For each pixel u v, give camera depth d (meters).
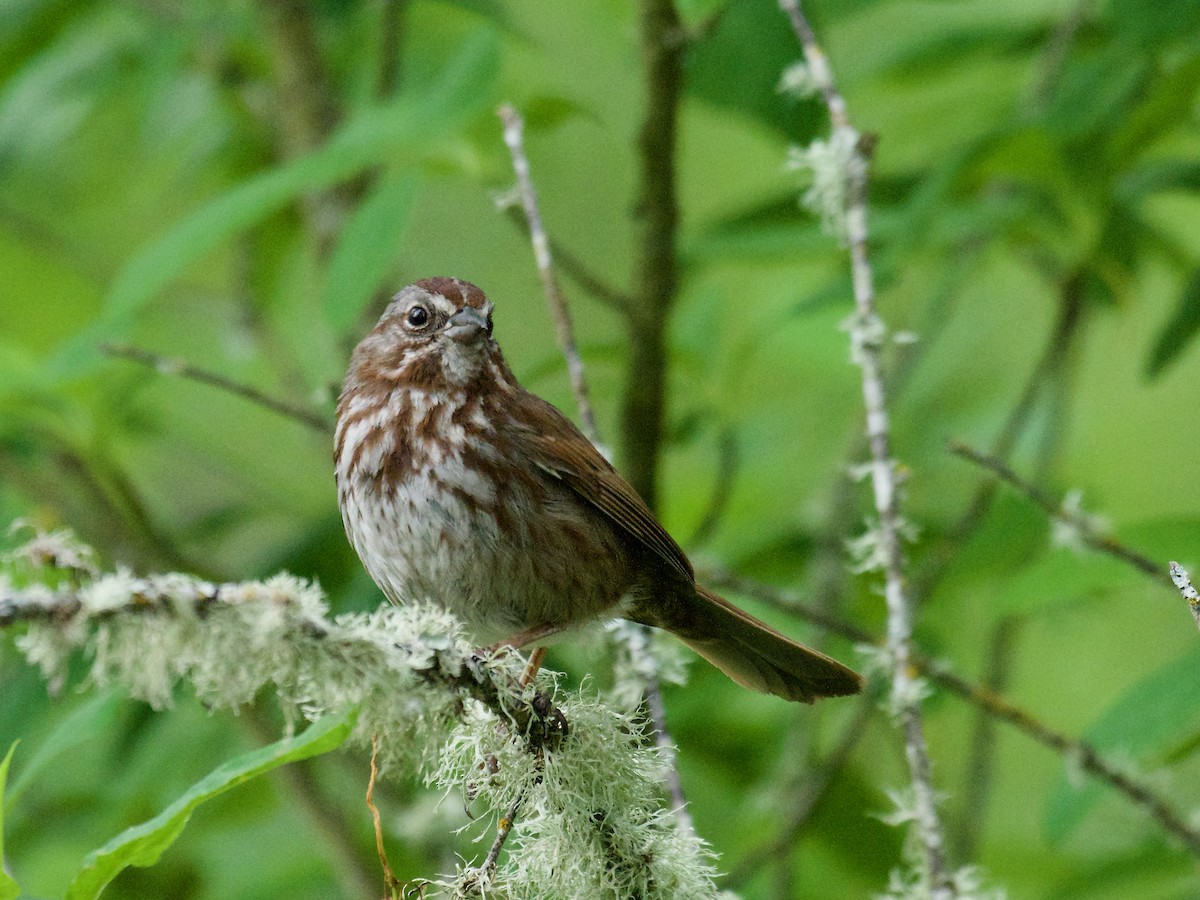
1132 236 10.41
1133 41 9.99
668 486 12.88
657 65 9.52
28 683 9.62
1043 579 7.75
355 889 10.34
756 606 11.50
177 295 12.78
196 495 13.78
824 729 12.66
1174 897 9.79
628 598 8.74
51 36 12.48
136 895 11.39
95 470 10.75
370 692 5.12
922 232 10.07
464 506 8.25
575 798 6.16
